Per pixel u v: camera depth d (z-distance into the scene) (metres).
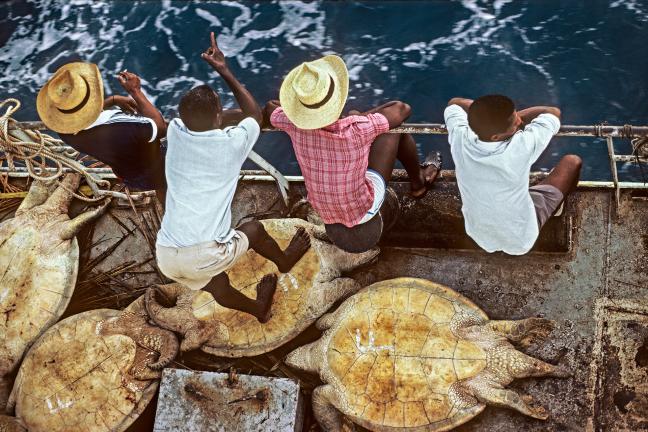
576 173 5.37
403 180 6.41
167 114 8.64
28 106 9.03
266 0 9.45
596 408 5.41
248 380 5.48
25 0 9.98
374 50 8.78
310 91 4.53
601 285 5.76
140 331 5.96
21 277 6.35
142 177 5.66
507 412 5.46
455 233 6.14
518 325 5.49
